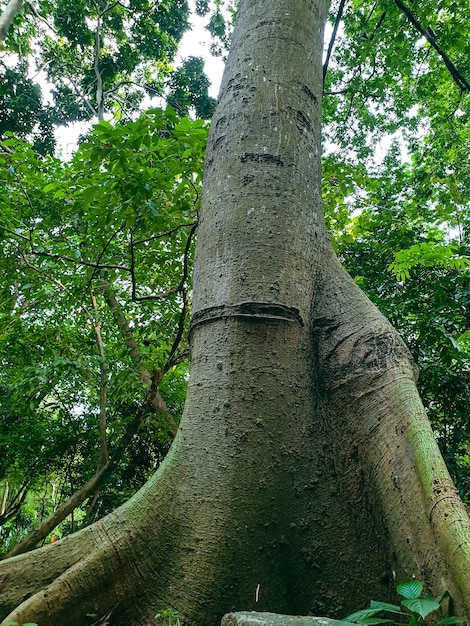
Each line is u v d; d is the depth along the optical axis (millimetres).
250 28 3078
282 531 1893
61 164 6738
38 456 8695
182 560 1873
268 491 1910
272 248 2293
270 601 1812
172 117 3930
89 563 1894
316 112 2930
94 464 8703
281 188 2467
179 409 9180
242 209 2391
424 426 1885
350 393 2141
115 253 6324
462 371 5762
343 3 5691
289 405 2062
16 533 12164
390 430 1941
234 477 1913
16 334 7684
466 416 5637
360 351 2213
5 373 8211
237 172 2510
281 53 2922
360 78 9594
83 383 8250
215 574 1812
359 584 1831
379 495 1858
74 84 12898
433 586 1508
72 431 8930
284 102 2736
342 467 2045
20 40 12281
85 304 7301
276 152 2555
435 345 5582
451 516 1568
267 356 2092
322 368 2254
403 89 10758
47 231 6387
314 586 1849
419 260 5527
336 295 2439
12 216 5645
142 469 9336
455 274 6578
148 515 1982
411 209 7211
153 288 6441
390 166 8305
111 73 13000
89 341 8125
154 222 4414
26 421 8859
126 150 3885
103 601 1853
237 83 2838
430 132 10938
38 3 11812
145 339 6691
